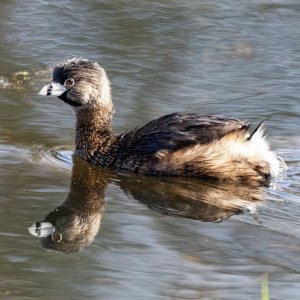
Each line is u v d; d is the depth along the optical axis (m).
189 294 9.15
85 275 9.57
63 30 19.08
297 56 18.45
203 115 13.28
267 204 11.95
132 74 17.22
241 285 9.40
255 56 18.36
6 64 17.39
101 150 13.53
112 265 9.87
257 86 16.88
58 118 15.02
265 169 12.89
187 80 17.06
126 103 15.77
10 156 13.45
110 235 10.76
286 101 16.14
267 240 10.62
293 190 12.55
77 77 13.92
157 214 11.52
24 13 19.77
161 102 15.91
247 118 15.35
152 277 9.55
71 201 11.82
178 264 9.91
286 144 14.25
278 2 21.09
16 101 15.67
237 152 12.81
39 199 11.83
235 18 20.14
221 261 10.00
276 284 9.41
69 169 13.15
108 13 19.97
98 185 12.62
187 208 11.78
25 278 9.45
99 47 18.42
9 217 11.16
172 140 13.02
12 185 12.28
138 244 10.48
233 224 11.17
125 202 11.95
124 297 9.05
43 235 10.66
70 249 10.29
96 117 13.77
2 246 10.27
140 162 13.15
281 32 19.59
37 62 17.55
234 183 12.81
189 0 21.05
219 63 17.92
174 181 12.85
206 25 19.69
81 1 20.41
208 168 12.80
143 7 20.38
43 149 13.85
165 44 18.70
